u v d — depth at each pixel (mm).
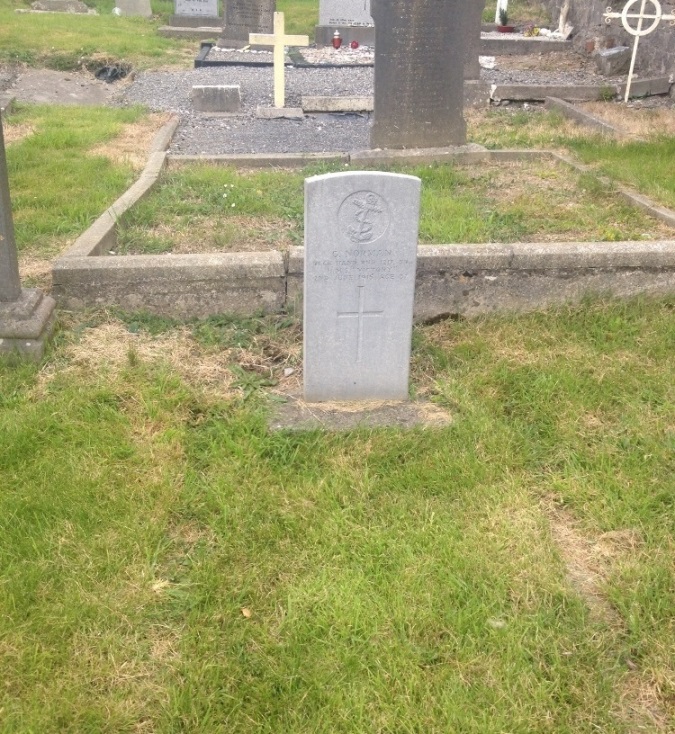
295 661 1742
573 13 10383
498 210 4383
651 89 7340
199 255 3314
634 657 1791
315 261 2566
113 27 11172
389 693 1676
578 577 2020
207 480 2312
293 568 2014
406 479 2338
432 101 5492
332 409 2723
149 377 2803
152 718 1628
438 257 3314
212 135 6332
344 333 2678
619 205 4480
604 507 2238
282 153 5648
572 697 1685
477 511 2215
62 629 1793
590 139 5785
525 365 2957
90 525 2109
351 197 2500
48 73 8492
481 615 1863
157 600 1898
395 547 2057
